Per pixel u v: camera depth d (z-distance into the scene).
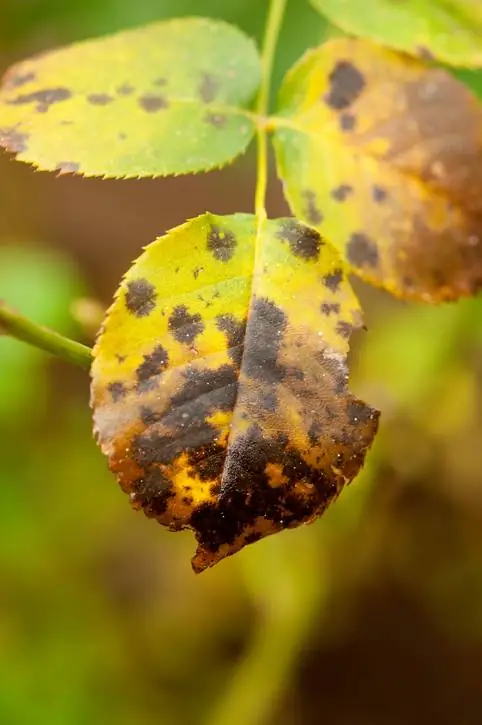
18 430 0.56
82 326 0.33
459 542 0.47
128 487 0.27
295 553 0.45
